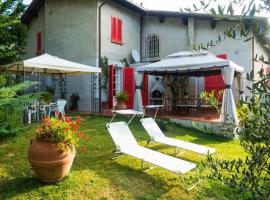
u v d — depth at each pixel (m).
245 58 12.98
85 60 14.77
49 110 10.84
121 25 15.77
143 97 15.38
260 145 1.72
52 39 16.12
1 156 5.82
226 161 2.02
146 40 17.25
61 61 10.84
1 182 4.54
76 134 4.63
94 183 4.61
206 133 9.80
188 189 4.41
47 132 4.35
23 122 9.38
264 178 1.71
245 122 1.81
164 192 4.41
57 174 4.39
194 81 14.99
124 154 5.88
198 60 10.33
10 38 13.78
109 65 14.66
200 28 14.92
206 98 3.02
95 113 13.54
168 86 14.95
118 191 4.39
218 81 13.86
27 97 7.06
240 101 1.84
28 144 6.73
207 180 4.57
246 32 1.58
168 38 16.17
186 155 6.65
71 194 4.20
